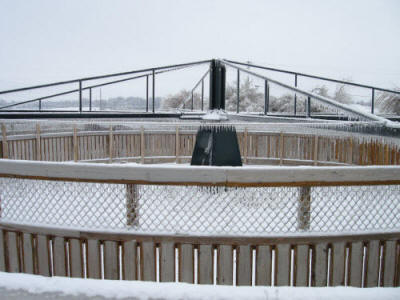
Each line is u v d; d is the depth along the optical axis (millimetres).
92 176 2424
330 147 10875
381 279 2482
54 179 2473
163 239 2420
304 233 2408
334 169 2371
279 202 2479
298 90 6535
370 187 2508
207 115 7949
